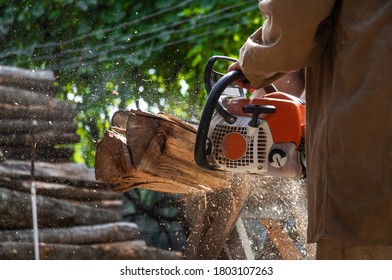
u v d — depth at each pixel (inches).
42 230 176.9
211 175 170.6
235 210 182.7
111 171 157.5
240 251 193.8
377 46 107.1
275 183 186.7
